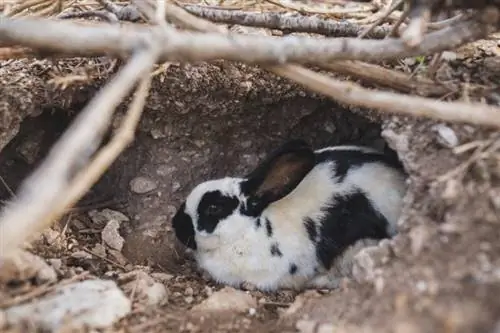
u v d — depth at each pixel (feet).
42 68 4.68
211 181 4.82
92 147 3.72
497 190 3.90
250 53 3.89
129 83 3.70
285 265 4.66
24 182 4.74
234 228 4.67
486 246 3.79
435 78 4.34
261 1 5.15
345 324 3.84
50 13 4.73
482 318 3.63
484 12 4.06
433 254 3.87
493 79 4.34
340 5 5.51
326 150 4.83
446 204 3.95
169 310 4.17
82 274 4.23
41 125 4.78
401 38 4.05
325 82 3.93
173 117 4.97
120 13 4.60
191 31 4.17
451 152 4.09
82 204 4.99
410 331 3.68
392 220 4.59
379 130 4.95
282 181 4.69
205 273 4.77
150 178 5.08
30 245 4.42
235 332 4.04
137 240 4.91
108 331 3.95
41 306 3.95
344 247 4.63
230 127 5.06
